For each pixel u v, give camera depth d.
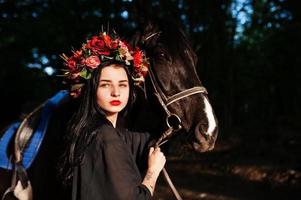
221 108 12.11
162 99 2.40
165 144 2.62
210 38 11.45
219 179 7.54
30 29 11.10
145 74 2.33
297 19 11.14
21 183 2.33
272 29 13.05
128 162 1.90
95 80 2.02
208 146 2.30
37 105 2.88
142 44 2.49
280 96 17.33
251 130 12.66
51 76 4.48
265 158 8.88
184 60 2.40
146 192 1.91
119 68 2.05
